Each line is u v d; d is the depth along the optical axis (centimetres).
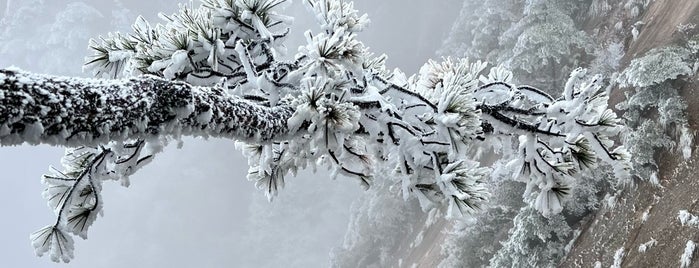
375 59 474
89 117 218
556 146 474
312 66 362
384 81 412
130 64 401
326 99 344
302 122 341
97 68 420
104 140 229
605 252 1691
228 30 402
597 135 477
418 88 467
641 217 1628
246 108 309
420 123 407
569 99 457
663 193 1608
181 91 251
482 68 469
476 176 403
